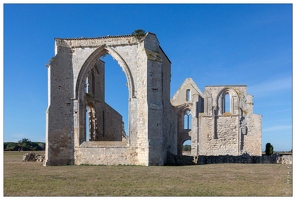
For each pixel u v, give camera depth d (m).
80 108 36.78
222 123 56.09
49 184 18.91
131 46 35.53
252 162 35.41
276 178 21.41
